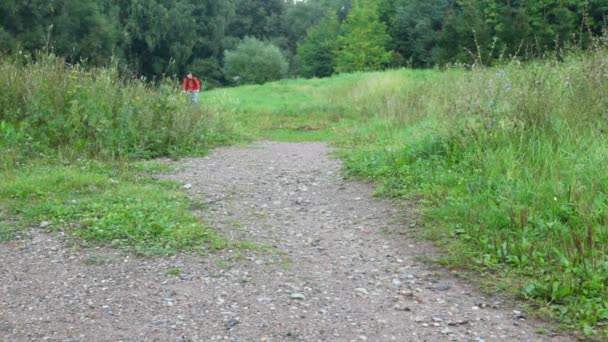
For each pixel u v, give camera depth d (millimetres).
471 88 8906
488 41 37375
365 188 8109
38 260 5316
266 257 5539
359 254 5684
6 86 10414
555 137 7500
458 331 4109
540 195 6164
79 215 6410
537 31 35250
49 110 10016
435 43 51062
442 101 13641
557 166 6758
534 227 5754
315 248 5863
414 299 4652
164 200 7191
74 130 9820
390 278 5082
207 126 13195
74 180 7617
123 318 4262
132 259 5375
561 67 9547
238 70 58969
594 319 4129
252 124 18266
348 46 52500
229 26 76500
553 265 4930
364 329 4148
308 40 66062
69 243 5711
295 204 7504
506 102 8312
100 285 4828
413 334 4074
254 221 6715
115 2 54375
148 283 4879
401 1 57188
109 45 46844
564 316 4262
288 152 12008
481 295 4695
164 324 4180
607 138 7242
